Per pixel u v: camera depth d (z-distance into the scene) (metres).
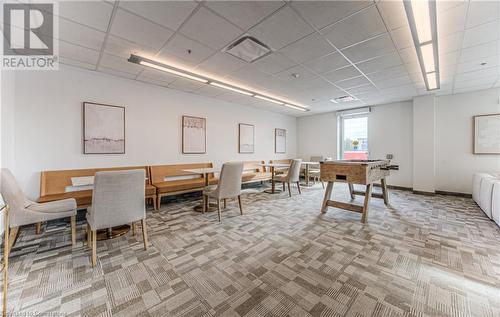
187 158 5.01
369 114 6.44
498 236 2.63
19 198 2.25
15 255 2.16
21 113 3.04
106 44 2.74
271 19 2.23
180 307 1.47
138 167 4.20
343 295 1.58
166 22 2.28
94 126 3.67
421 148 5.20
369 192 3.29
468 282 1.73
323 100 5.73
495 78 3.99
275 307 1.46
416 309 1.44
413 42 2.69
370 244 2.43
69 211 2.35
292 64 3.38
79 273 1.85
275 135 7.46
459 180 4.96
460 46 2.79
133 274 1.85
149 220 3.25
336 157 7.25
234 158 6.09
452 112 5.03
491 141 4.59
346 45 2.77
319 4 2.00
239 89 4.70
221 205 4.14
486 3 1.97
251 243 2.46
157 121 4.49
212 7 2.04
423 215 3.51
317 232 2.80
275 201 4.53
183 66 3.48
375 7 2.04
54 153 3.31
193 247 2.36
